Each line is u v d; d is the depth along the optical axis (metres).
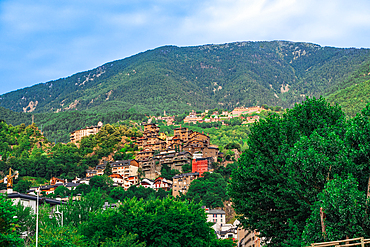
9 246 38.66
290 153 42.88
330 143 41.84
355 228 35.47
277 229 46.22
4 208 38.81
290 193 43.41
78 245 49.12
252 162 49.34
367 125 40.25
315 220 37.88
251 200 47.81
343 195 36.19
